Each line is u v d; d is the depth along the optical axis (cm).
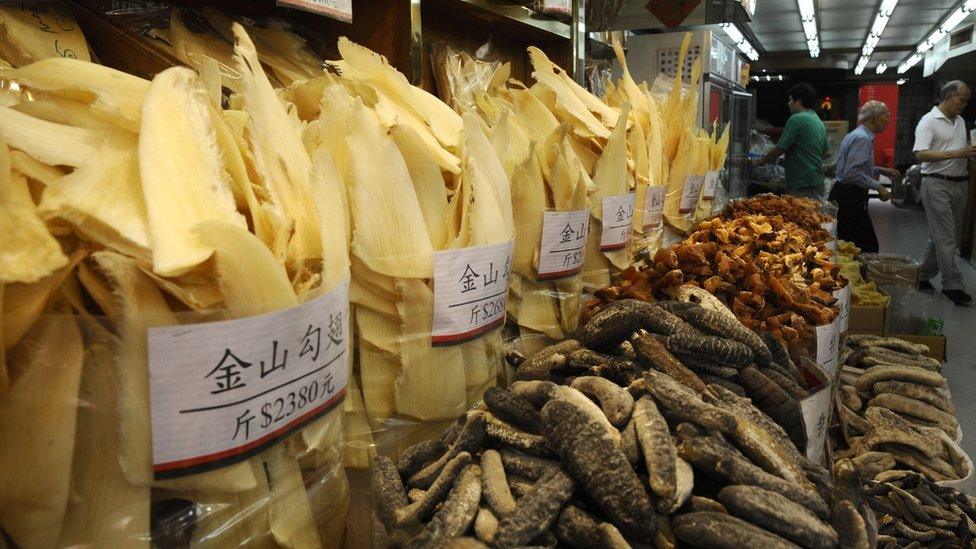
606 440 57
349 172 67
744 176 460
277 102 61
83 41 90
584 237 104
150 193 46
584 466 56
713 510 56
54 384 43
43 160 47
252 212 55
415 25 131
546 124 121
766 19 891
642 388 67
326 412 57
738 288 118
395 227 69
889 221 884
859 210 474
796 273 139
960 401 261
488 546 53
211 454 48
